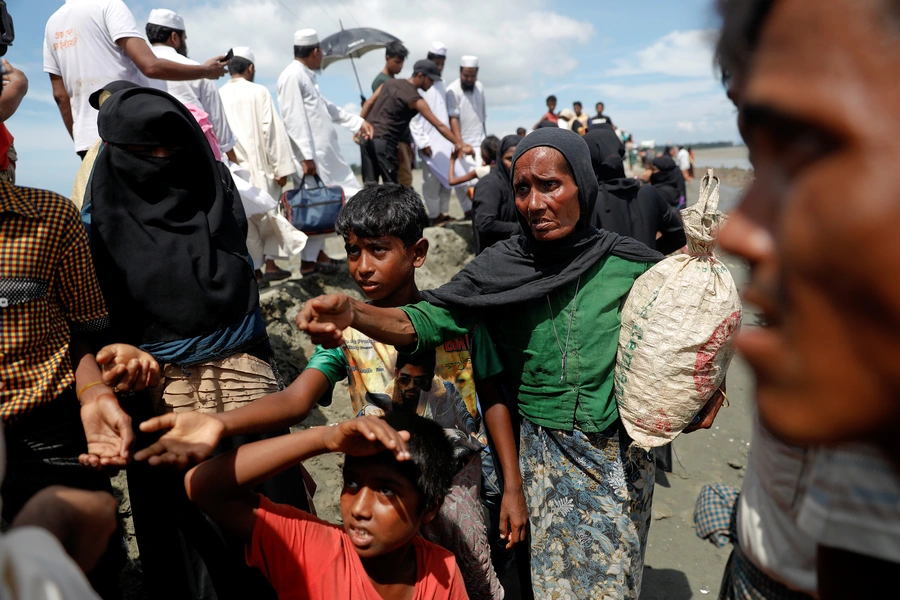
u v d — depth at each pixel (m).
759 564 0.94
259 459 1.29
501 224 4.39
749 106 0.50
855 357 0.44
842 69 0.44
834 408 0.46
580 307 1.86
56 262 1.63
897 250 0.41
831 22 0.46
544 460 1.96
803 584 0.88
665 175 6.05
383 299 1.83
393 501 1.31
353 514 1.32
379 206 1.73
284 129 4.54
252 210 3.77
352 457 1.33
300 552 1.35
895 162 0.42
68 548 0.81
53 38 3.01
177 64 2.93
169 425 1.24
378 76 6.33
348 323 1.47
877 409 0.44
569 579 1.97
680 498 3.48
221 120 3.82
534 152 1.81
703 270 1.69
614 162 3.48
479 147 7.23
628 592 1.96
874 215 0.41
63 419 1.69
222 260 1.96
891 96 0.43
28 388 1.60
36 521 0.79
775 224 0.48
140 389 1.58
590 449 1.90
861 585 0.75
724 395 1.86
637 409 1.76
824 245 0.43
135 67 3.08
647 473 1.95
